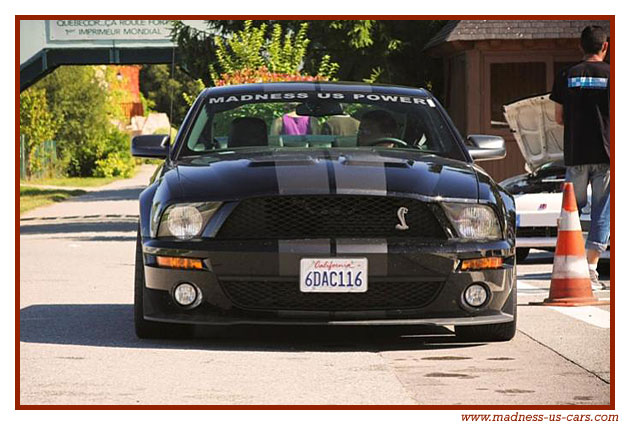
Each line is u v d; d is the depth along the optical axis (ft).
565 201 61.11
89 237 119.75
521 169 149.18
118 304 61.98
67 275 79.05
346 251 44.60
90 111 340.80
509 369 42.27
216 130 53.88
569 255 60.90
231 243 44.96
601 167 67.82
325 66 136.87
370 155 49.88
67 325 53.42
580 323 53.72
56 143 338.13
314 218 45.11
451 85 159.63
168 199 46.39
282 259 44.52
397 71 162.09
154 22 237.66
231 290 45.24
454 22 152.05
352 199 45.19
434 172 47.83
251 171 46.88
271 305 45.19
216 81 132.05
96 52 240.53
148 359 43.96
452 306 45.85
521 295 65.72
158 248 45.91
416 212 45.62
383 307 45.39
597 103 68.03
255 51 136.87
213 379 40.04
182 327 48.62
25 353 45.27
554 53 147.84
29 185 273.75
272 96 55.62
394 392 38.06
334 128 54.29
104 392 37.96
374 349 46.85
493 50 148.05
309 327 53.42
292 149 51.90
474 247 45.75
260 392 37.99
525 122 86.63
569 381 40.16
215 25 162.09
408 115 54.95
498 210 47.01
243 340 49.08
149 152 54.75
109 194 237.25
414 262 44.98
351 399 36.96
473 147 55.47
